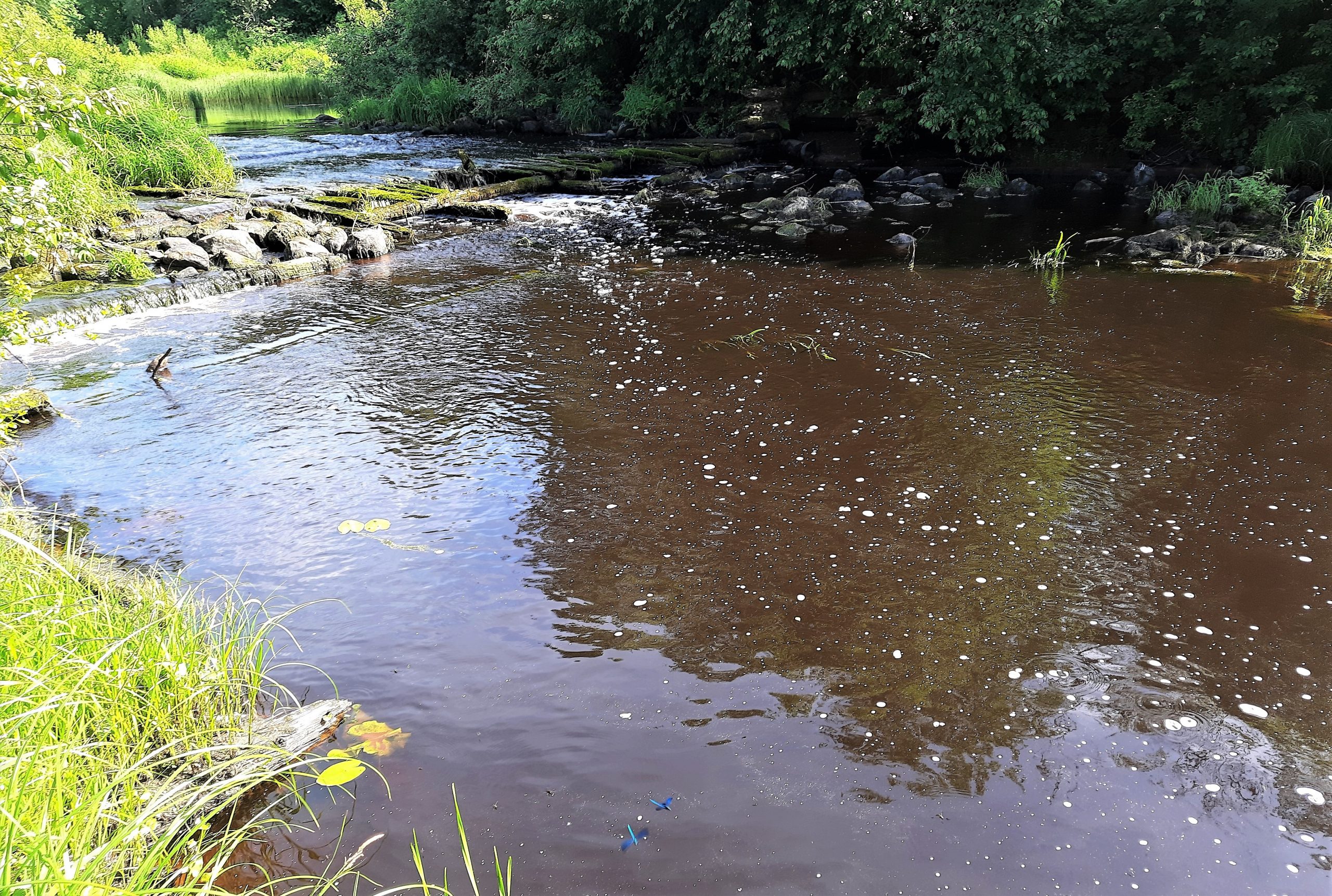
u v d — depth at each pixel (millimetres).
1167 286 8508
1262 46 12641
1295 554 3891
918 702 3041
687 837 2477
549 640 3404
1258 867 2377
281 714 2967
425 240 11469
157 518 4328
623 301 8328
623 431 5367
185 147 13930
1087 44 14656
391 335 7383
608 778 2705
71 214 9266
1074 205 12930
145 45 39438
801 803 2600
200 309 8273
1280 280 8609
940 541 4074
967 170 15711
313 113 28391
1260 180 11359
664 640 3402
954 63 14734
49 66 3166
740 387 6059
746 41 17750
